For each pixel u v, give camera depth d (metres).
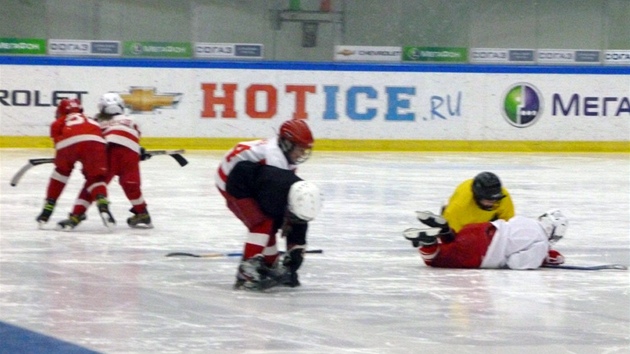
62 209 20.16
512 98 38.31
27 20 37.09
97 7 37.56
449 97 38.00
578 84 38.62
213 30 38.41
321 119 37.47
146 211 17.73
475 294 12.28
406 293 12.33
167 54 38.00
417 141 37.94
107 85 36.34
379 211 20.55
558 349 9.65
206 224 18.42
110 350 9.38
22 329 10.17
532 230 14.14
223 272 13.59
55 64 35.94
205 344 9.65
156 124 36.66
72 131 17.00
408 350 9.52
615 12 40.19
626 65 40.06
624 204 22.47
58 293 12.03
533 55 39.75
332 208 20.91
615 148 38.97
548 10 39.91
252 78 37.03
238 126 37.09
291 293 12.23
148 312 11.02
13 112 35.72
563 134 38.66
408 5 39.16
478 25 39.62
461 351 9.52
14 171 27.41
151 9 37.81
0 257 14.59
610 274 13.85
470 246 14.02
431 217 13.60
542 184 26.42
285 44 38.94
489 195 13.72
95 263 14.19
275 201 11.65
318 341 9.83
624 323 10.80
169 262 14.35
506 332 10.32
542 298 12.11
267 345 9.64
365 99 37.59
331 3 38.97
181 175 27.27
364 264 14.47
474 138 38.25
